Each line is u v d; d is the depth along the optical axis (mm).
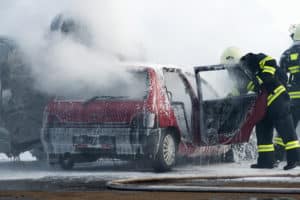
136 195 15023
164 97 22781
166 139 22594
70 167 23891
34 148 26234
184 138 23578
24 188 17141
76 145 22922
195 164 25766
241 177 20141
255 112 24031
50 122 23281
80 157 23344
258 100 23969
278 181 18516
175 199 14211
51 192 15875
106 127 22531
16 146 26000
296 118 26375
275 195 14883
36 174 21953
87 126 22781
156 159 22203
